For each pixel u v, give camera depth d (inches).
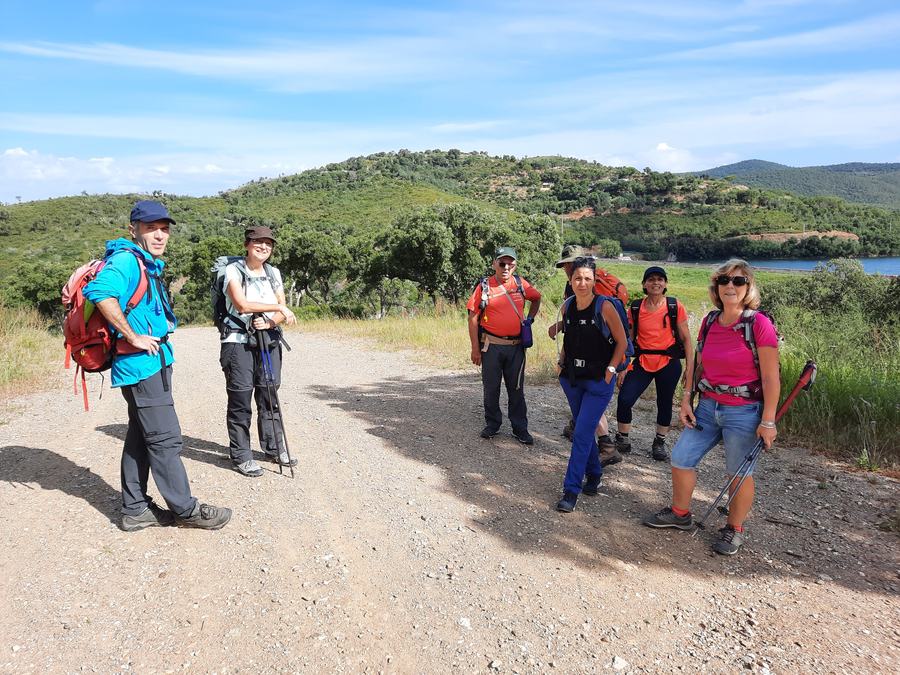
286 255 1537.9
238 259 168.4
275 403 179.3
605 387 154.0
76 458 182.4
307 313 1289.4
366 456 192.9
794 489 169.9
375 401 271.1
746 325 128.4
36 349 394.9
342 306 1353.3
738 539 134.3
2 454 185.5
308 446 202.7
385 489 165.9
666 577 123.6
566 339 159.8
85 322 122.4
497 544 135.9
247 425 173.3
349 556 128.7
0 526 136.5
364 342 487.2
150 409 128.8
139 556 125.0
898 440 200.4
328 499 157.9
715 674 94.7
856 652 100.3
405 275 1210.6
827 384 229.6
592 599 115.1
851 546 137.9
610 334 153.2
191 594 112.1
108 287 118.3
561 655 98.9
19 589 112.0
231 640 99.5
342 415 245.6
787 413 223.8
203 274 2052.2
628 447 202.5
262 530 138.6
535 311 208.4
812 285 685.3
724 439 135.2
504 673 94.2
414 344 454.3
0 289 1820.9
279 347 177.3
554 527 144.9
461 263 1179.9
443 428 226.4
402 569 124.3
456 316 590.2
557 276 1332.4
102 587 113.4
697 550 135.3
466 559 129.0
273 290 172.4
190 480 166.6
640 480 177.6
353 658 96.5
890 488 169.9
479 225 1178.6
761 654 99.7
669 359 191.9
